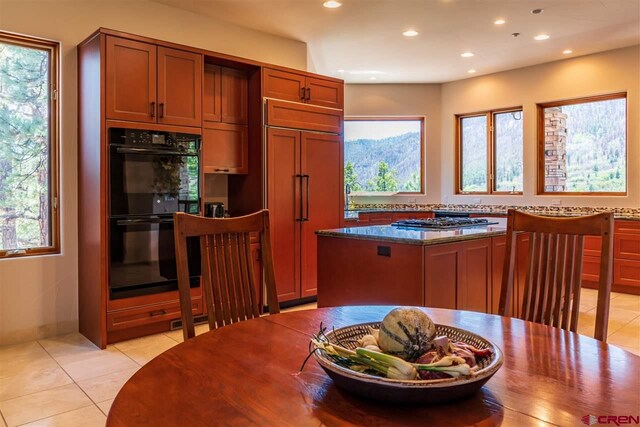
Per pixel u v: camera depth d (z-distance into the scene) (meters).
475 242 3.07
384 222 6.37
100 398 2.41
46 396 2.43
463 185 6.77
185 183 3.56
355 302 3.04
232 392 0.92
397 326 0.90
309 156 4.41
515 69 6.03
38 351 3.11
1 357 2.99
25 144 3.36
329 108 4.57
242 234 1.67
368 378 0.82
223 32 4.27
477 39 4.82
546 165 5.92
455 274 2.89
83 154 3.40
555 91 5.69
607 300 1.45
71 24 3.44
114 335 3.28
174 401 0.88
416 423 0.79
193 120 3.60
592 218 1.51
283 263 4.21
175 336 3.43
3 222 3.28
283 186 4.21
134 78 3.28
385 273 2.85
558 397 0.88
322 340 1.06
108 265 3.18
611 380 0.96
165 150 3.43
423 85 6.79
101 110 3.13
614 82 5.21
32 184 3.39
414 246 2.67
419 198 6.87
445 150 6.78
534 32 4.62
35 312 3.35
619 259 4.89
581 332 3.52
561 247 1.58
